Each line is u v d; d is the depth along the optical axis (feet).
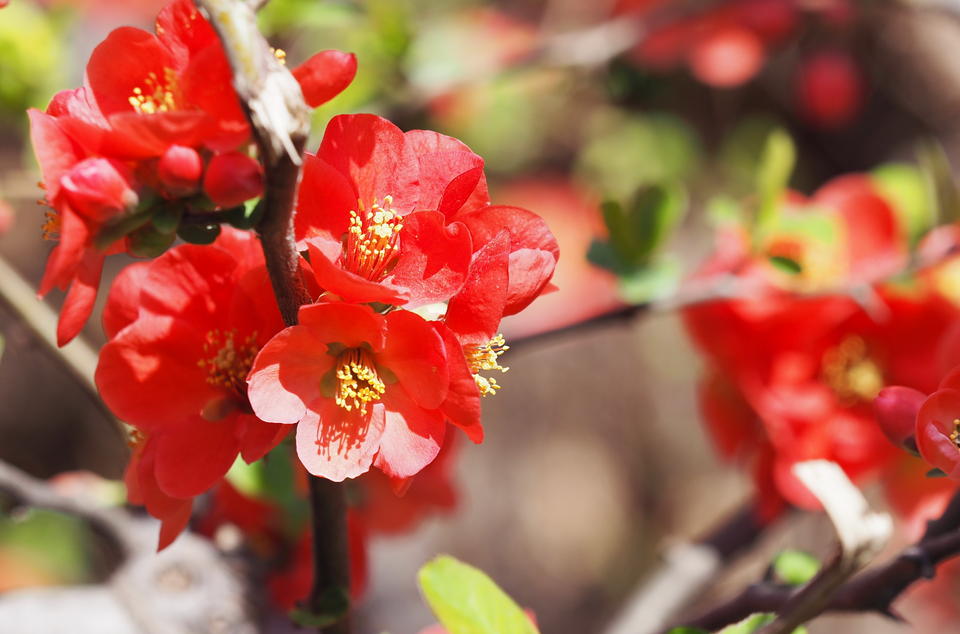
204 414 1.50
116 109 1.46
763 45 2.98
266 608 1.98
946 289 1.98
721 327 2.01
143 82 1.46
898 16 3.84
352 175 1.48
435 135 1.48
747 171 4.34
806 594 1.50
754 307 2.00
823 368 1.98
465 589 1.56
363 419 1.44
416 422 1.45
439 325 1.43
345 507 1.54
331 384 1.45
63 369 2.03
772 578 1.71
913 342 1.97
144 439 1.57
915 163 4.22
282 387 1.44
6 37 2.30
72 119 1.40
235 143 1.39
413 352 1.43
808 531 3.73
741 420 2.05
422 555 3.91
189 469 1.49
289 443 1.54
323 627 1.57
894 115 4.30
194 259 1.51
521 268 1.45
